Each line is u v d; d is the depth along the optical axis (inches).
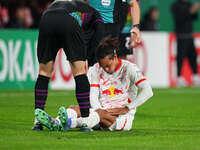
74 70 810.2
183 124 992.9
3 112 1163.3
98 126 847.7
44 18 799.1
